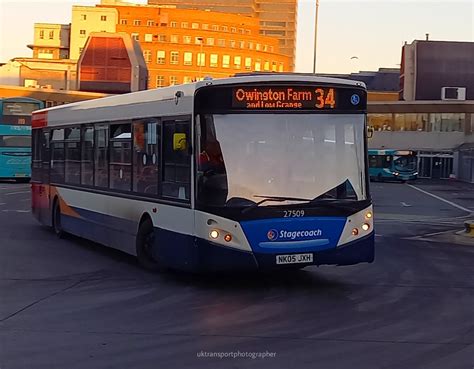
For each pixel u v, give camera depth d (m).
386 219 26.27
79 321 8.56
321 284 11.27
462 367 6.59
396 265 13.66
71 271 12.41
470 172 70.50
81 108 15.43
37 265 13.07
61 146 16.91
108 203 13.75
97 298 10.01
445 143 79.56
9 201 31.20
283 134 10.30
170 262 11.01
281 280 11.59
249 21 145.62
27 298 10.02
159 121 11.48
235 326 8.27
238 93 10.20
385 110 81.31
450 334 7.94
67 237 17.27
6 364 6.68
